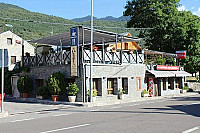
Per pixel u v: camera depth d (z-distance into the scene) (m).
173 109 14.41
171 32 36.44
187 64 37.28
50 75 20.39
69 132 8.12
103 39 22.31
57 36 21.89
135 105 17.47
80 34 21.23
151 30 37.75
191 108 14.91
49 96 21.97
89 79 19.45
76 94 19.58
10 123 10.51
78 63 19.09
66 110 15.26
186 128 8.60
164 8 37.00
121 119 10.71
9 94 26.39
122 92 22.12
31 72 23.98
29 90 23.55
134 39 23.36
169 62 33.47
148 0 38.56
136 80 24.25
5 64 12.73
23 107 17.08
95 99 19.45
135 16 39.75
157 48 39.66
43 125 9.71
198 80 42.75
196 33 35.72
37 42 25.42
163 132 7.92
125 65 22.94
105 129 8.47
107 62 21.67
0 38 40.94
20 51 43.50
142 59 25.50
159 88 28.02
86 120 10.69
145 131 8.07
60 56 21.09
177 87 32.16
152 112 13.08
